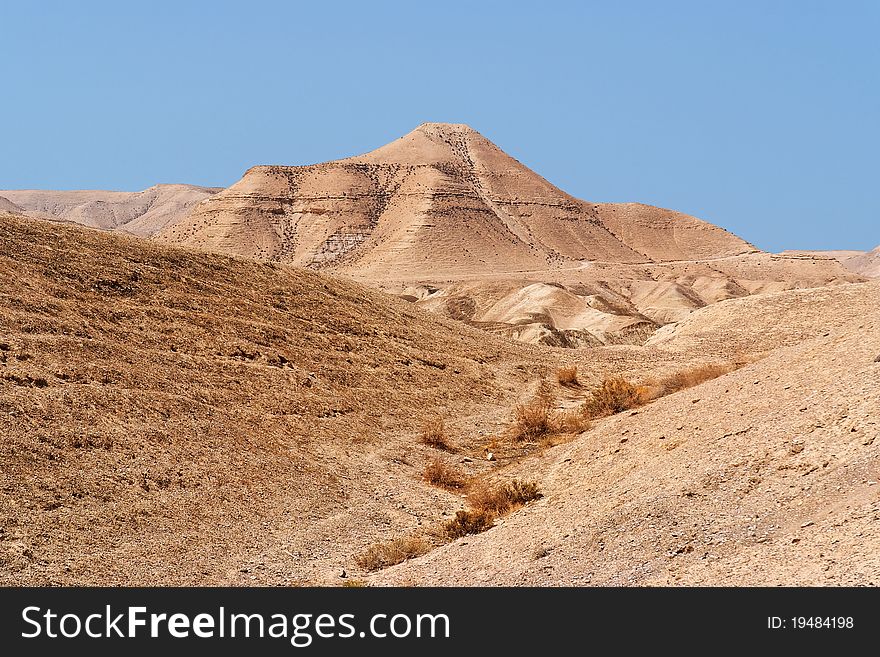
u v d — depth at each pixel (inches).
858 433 871.7
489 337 2819.9
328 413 1806.1
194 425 1524.4
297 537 1235.9
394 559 1122.0
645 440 1200.8
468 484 1513.3
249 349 1980.8
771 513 806.5
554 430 1761.8
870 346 1161.4
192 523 1218.6
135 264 2196.1
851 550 675.4
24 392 1409.9
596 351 2903.5
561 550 908.0
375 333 2406.5
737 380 1295.5
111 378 1578.5
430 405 2041.1
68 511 1154.7
